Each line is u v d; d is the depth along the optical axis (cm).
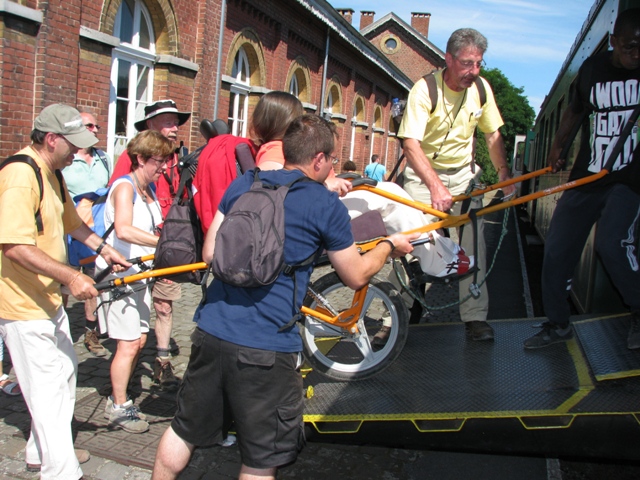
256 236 233
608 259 358
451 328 458
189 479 341
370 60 2366
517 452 314
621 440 300
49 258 289
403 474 357
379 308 673
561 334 407
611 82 359
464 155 442
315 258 250
